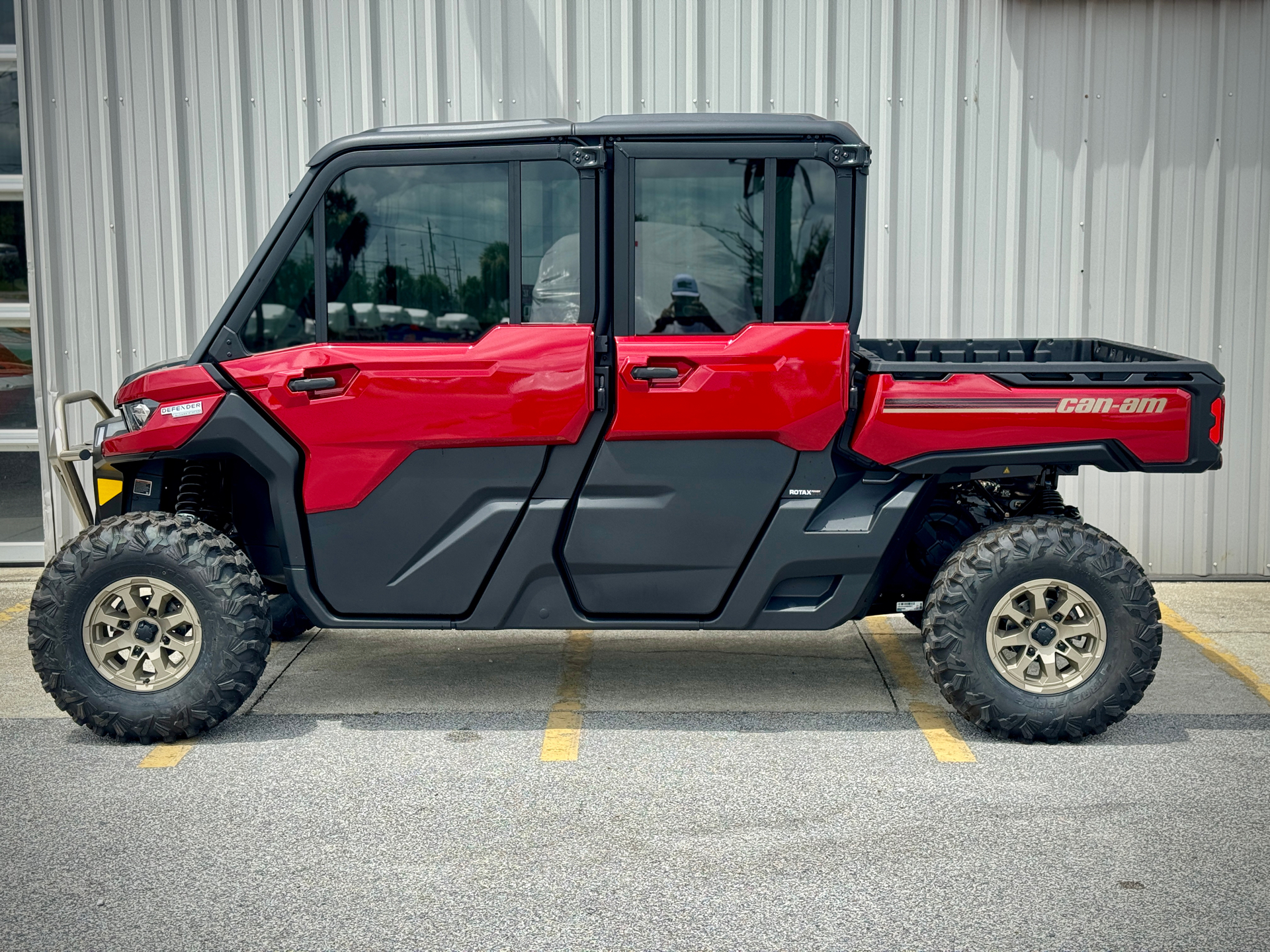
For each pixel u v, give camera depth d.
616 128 4.24
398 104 6.83
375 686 5.15
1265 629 6.04
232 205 6.91
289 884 3.39
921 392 4.33
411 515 4.42
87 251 6.97
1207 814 3.81
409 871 3.46
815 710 4.82
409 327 4.36
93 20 6.79
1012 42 6.72
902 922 3.17
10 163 7.08
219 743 4.48
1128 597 4.30
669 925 3.16
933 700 4.94
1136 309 6.91
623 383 4.29
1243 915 3.19
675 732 4.58
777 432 4.32
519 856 3.55
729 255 4.29
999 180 6.82
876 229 6.85
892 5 6.71
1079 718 4.35
